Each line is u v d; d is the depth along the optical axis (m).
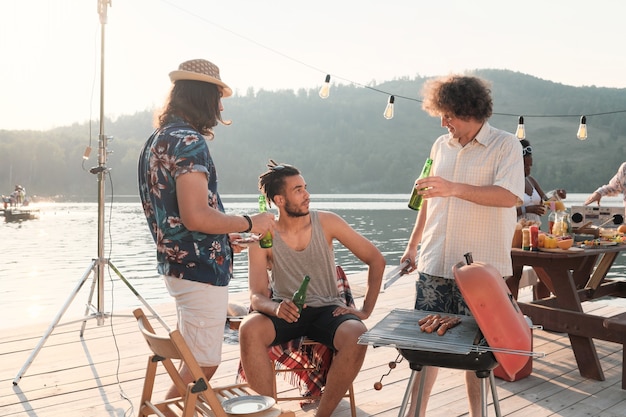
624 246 4.04
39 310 8.88
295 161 162.62
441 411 3.08
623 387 3.42
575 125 180.38
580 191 148.38
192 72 2.23
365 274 7.25
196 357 2.26
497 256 2.63
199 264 2.22
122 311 5.12
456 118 2.57
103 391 3.31
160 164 2.17
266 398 2.11
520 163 2.55
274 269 2.94
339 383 2.68
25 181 137.00
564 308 3.74
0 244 21.30
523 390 3.41
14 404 3.13
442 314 2.39
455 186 2.42
